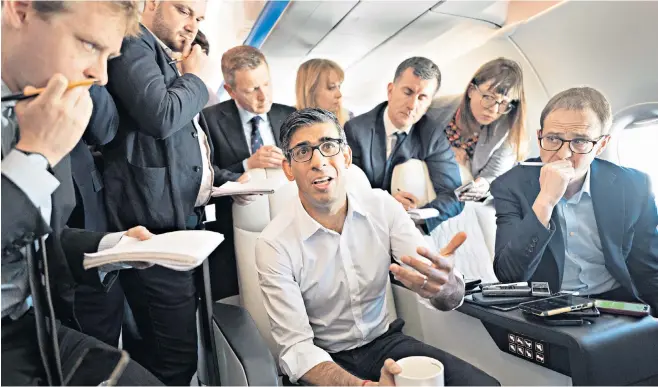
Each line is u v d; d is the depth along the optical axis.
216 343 1.29
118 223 1.39
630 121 1.72
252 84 1.67
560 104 1.79
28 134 0.92
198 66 1.49
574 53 1.76
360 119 1.83
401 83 1.83
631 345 1.14
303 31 1.67
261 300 1.43
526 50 1.85
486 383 1.15
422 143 1.89
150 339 1.50
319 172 1.32
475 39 1.86
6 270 0.97
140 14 1.46
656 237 1.69
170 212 1.41
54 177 0.93
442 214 1.84
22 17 1.04
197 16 1.52
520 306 1.29
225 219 1.53
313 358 1.23
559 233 1.75
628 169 1.74
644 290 1.70
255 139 1.68
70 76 1.07
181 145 1.43
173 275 1.44
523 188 1.80
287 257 1.36
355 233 1.43
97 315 1.46
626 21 1.64
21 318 1.02
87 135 1.28
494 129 1.93
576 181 1.76
